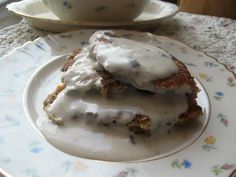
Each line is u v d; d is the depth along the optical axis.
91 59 0.18
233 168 0.14
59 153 0.14
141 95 0.16
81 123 0.16
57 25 0.24
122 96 0.16
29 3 0.27
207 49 0.25
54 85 0.19
